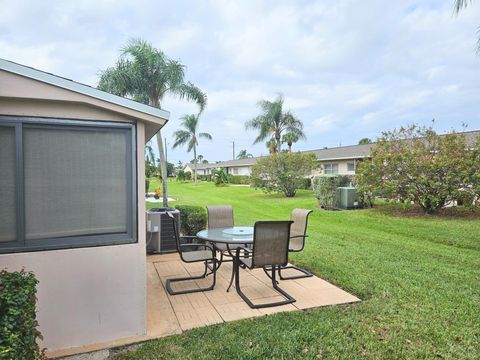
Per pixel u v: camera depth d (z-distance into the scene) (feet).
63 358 8.13
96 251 8.73
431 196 30.40
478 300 11.33
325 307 10.96
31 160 8.18
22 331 5.30
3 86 7.61
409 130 32.94
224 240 12.54
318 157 68.64
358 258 16.89
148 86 31.83
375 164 33.19
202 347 8.46
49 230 8.37
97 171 8.77
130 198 9.05
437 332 9.12
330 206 37.70
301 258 16.92
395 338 8.82
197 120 90.53
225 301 11.66
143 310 9.24
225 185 89.35
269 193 58.34
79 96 8.24
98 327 8.82
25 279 6.42
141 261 9.17
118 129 8.91
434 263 15.93
